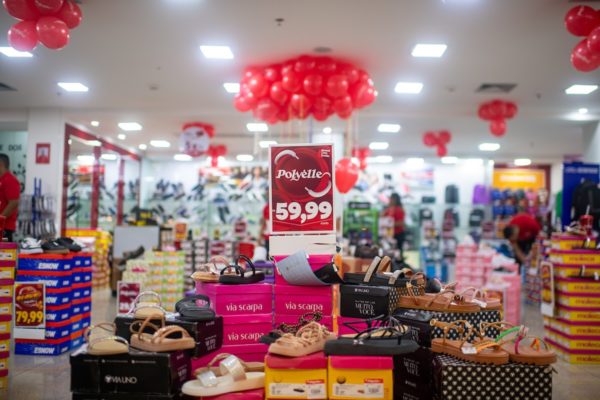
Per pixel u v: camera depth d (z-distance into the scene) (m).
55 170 9.57
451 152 14.38
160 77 7.70
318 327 2.62
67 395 3.65
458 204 14.73
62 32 4.47
